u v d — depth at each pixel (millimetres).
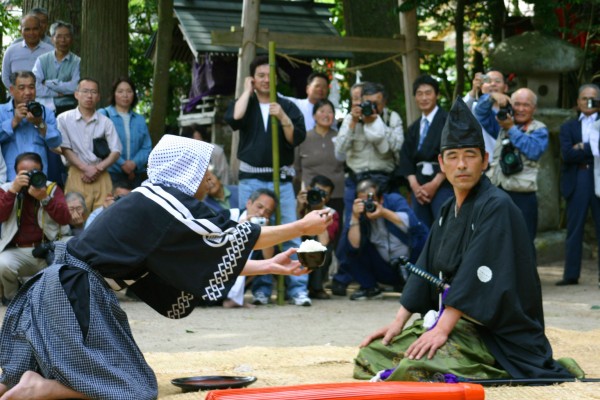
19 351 3988
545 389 4203
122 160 9148
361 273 9062
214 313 8008
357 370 4809
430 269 4793
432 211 8836
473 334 4500
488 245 4406
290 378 4805
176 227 3934
